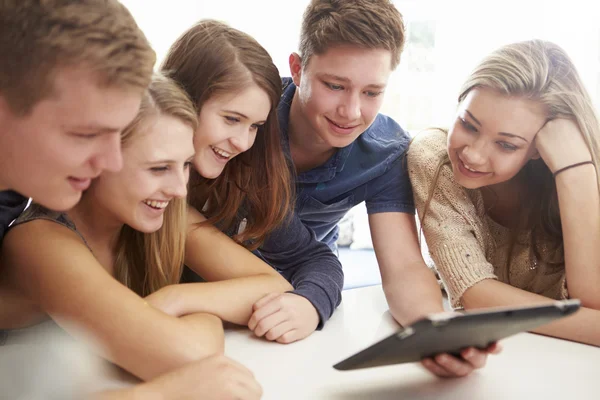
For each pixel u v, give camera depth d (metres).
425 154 1.19
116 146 0.72
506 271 1.21
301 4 3.15
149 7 3.09
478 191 1.18
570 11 2.87
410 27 3.06
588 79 2.80
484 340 0.77
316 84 1.12
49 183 0.71
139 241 1.05
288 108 1.30
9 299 0.88
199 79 1.03
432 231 1.14
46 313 0.88
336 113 1.12
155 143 0.88
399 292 1.09
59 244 0.84
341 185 1.30
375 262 2.78
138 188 0.89
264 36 3.18
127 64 0.68
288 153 1.27
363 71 1.08
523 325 0.73
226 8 3.14
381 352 0.68
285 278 1.19
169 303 0.92
